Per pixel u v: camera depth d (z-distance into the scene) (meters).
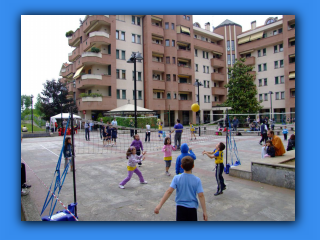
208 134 23.56
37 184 6.96
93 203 5.42
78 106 33.06
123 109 26.39
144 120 26.80
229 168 7.74
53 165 9.72
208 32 42.38
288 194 5.78
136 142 9.20
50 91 33.28
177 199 3.35
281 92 39.16
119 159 10.78
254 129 22.50
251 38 42.31
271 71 40.44
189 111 40.53
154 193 6.09
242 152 12.11
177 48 37.75
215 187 6.45
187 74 38.22
